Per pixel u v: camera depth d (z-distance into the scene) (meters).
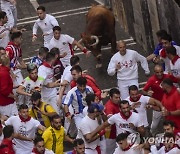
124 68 20.55
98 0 29.33
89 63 24.53
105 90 22.88
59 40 22.45
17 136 18.09
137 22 25.31
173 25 22.06
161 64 20.17
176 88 18.25
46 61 19.98
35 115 18.83
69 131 19.59
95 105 17.56
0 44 23.31
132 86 18.42
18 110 19.08
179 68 19.44
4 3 25.16
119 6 27.08
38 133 18.45
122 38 26.44
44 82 19.89
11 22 25.16
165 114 17.78
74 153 17.14
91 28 23.48
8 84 19.80
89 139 17.66
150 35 24.34
